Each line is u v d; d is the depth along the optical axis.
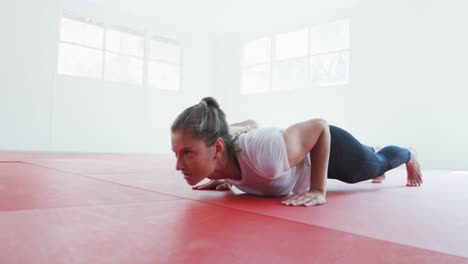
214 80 10.52
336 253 0.82
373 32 7.26
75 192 1.67
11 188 1.72
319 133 1.59
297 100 8.49
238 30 9.82
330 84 8.01
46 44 7.50
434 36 6.49
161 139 9.27
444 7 6.39
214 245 0.85
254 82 9.67
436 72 6.44
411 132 6.68
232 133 1.66
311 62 8.36
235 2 7.89
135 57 8.91
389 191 2.15
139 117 8.87
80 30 8.04
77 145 7.88
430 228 1.13
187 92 9.92
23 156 4.68
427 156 6.47
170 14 8.77
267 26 9.30
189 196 1.67
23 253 0.75
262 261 0.74
